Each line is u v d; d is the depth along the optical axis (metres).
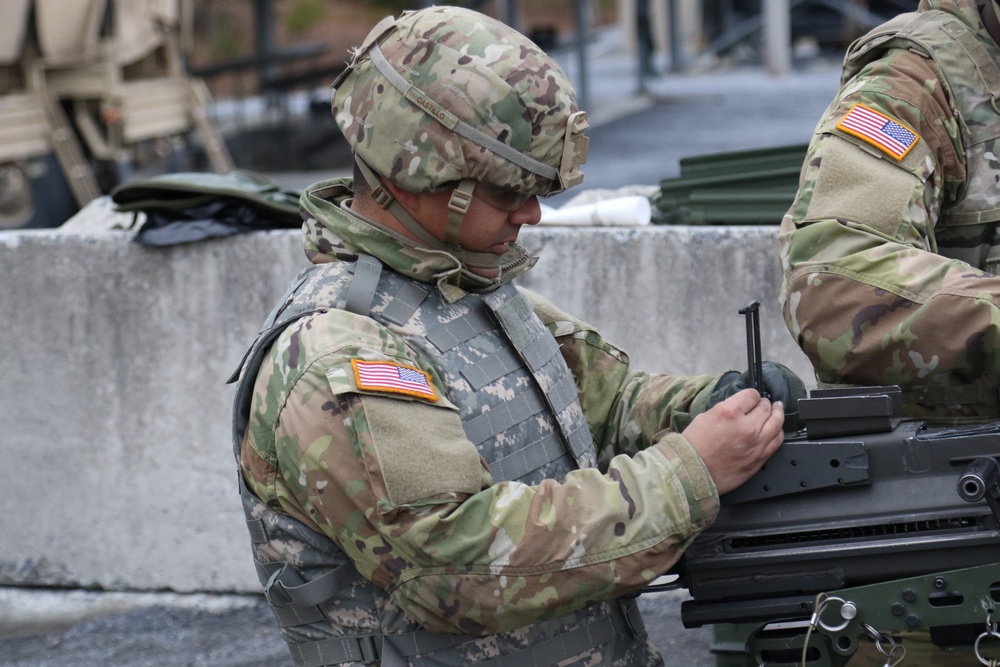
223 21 30.70
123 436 4.34
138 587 4.44
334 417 1.91
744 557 2.04
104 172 10.21
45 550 4.48
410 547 1.91
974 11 2.54
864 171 2.44
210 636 4.20
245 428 2.08
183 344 4.23
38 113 9.37
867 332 2.34
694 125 12.49
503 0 15.18
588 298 3.94
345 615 2.08
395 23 2.05
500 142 1.95
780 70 16.55
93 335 4.30
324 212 2.11
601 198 4.48
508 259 2.23
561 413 2.18
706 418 2.02
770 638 2.11
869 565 1.99
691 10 20.72
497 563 1.91
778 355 3.84
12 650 4.22
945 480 1.96
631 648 2.22
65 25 9.38
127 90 10.01
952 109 2.50
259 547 2.11
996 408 2.37
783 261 2.48
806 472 2.02
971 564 1.94
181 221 4.17
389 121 1.99
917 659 2.26
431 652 2.04
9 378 4.39
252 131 15.68
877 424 2.01
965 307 2.26
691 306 3.87
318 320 1.99
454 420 1.98
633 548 1.94
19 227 9.25
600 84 17.45
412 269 2.06
